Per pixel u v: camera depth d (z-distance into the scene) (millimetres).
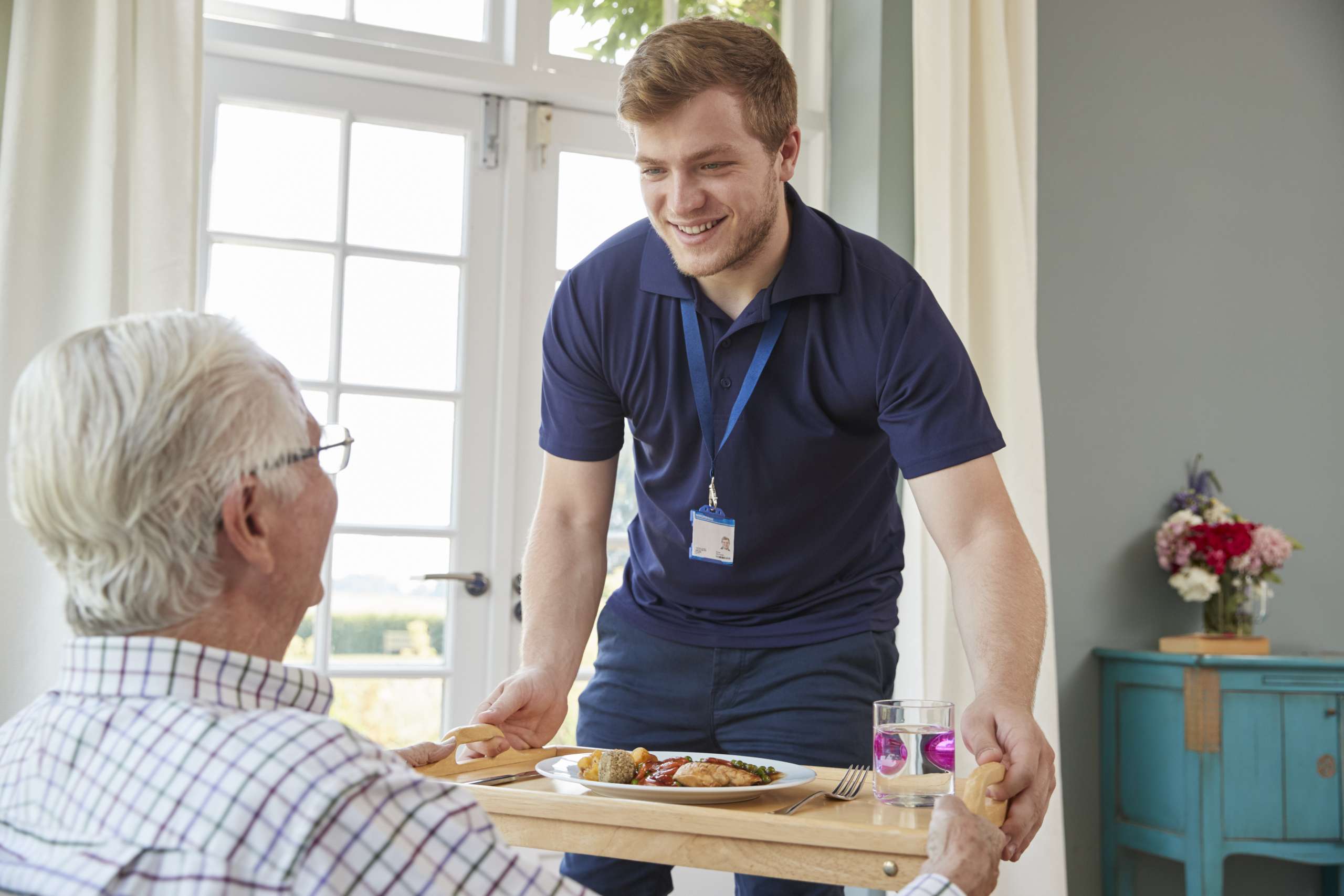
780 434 1618
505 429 2721
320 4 2645
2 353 2082
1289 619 3318
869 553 1736
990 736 1194
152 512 739
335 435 885
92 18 2215
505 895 700
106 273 2145
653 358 1666
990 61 2867
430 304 2711
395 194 2699
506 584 2695
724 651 1683
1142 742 2904
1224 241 3359
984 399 1582
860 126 2926
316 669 2551
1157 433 3211
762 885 1614
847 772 1267
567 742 2785
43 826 698
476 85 2723
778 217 1585
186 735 686
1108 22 3289
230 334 800
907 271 1621
